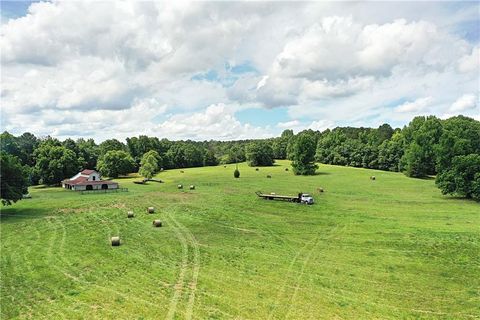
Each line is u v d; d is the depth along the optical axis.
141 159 122.75
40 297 22.59
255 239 36.00
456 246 32.97
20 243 34.22
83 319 19.81
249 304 21.97
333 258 30.56
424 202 55.38
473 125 104.31
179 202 56.00
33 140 137.25
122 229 39.50
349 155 126.38
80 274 26.42
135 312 20.66
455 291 24.27
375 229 39.34
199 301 22.20
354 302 22.56
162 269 27.56
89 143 151.88
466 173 56.88
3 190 46.81
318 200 57.59
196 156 148.50
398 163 111.62
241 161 160.00
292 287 24.64
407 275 26.94
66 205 53.41
